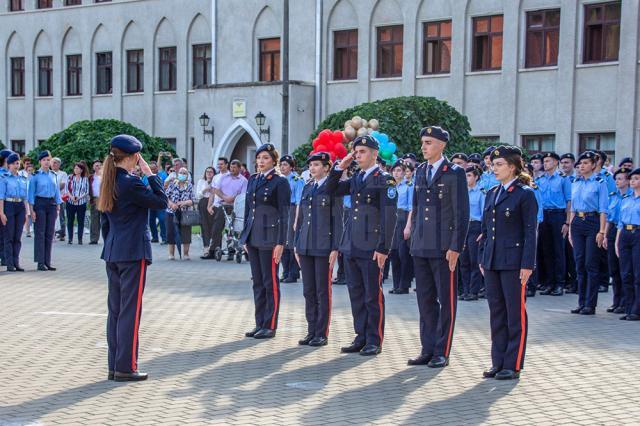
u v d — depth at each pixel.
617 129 27.92
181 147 39.03
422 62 32.31
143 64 40.16
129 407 7.45
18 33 43.50
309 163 10.69
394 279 15.82
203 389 8.12
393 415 7.34
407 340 10.77
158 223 25.14
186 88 38.78
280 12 35.56
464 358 9.75
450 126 25.92
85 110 41.72
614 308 13.49
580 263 13.38
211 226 20.73
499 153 9.03
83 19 41.56
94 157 30.89
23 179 17.89
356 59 33.97
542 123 29.66
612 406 7.74
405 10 32.47
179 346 10.16
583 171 13.30
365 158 10.01
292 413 7.34
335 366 9.23
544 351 10.20
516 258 8.80
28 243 24.75
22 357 9.44
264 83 33.59
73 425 6.91
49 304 13.27
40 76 43.28
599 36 28.56
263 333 10.75
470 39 31.17
